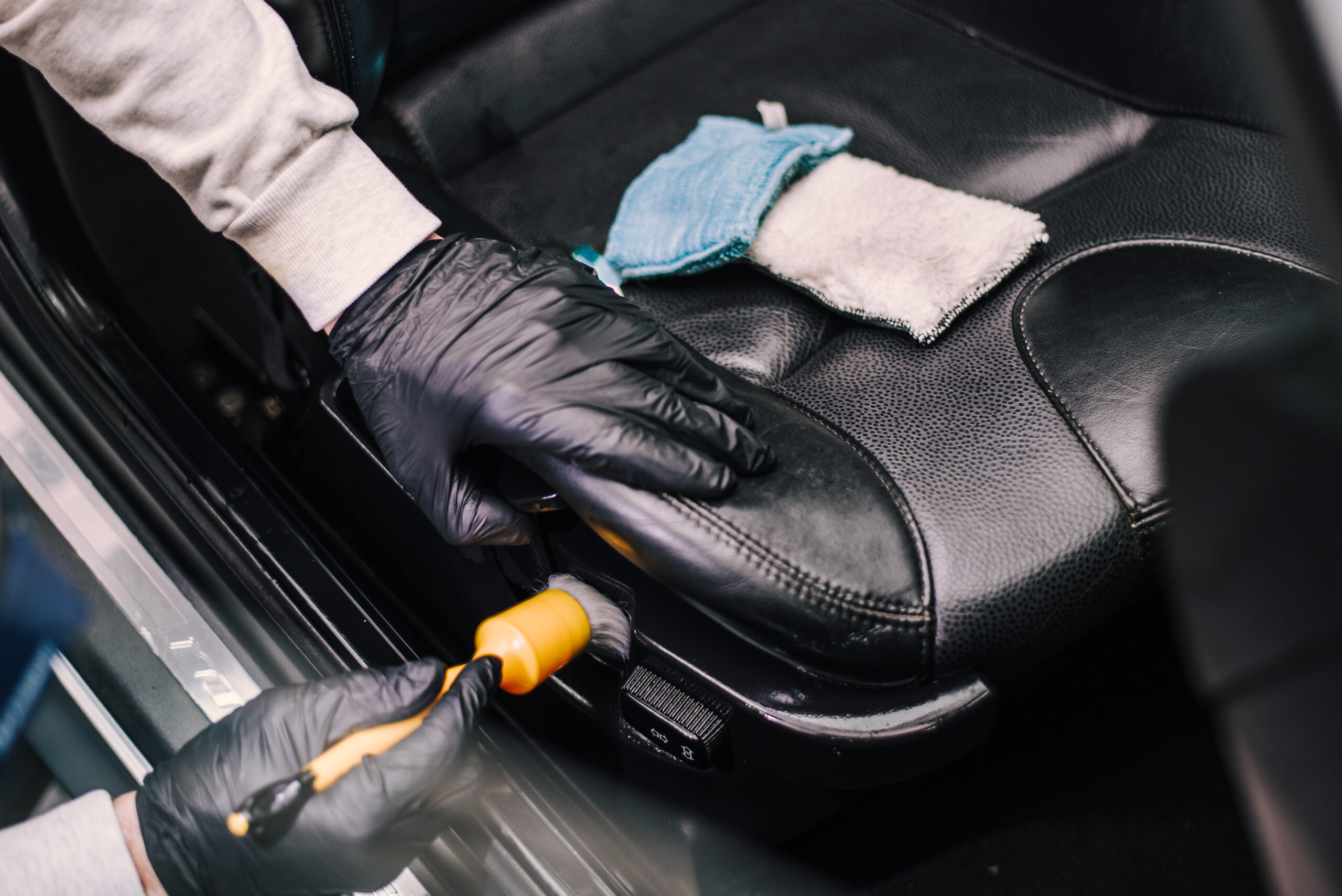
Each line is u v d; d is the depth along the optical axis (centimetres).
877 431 75
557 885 72
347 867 60
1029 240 84
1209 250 84
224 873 62
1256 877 94
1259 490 46
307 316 74
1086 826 98
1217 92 93
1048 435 72
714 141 101
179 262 105
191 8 67
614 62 114
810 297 87
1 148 88
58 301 90
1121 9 96
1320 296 78
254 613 77
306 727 62
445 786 61
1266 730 46
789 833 86
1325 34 42
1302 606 45
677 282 92
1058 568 67
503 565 81
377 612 83
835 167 93
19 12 65
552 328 68
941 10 114
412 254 76
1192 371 54
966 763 104
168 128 69
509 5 106
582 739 85
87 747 72
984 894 95
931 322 79
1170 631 109
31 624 73
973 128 103
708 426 66
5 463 78
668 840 83
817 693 68
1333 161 43
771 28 117
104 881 61
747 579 63
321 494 98
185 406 91
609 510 64
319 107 71
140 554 77
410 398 70
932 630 65
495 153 109
